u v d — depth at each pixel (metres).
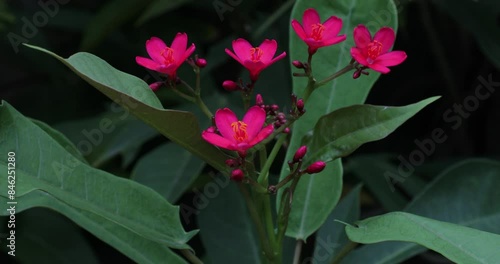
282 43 1.03
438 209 0.83
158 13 0.98
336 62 0.80
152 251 0.78
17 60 1.17
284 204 0.74
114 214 0.74
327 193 0.78
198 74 0.73
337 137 0.73
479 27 0.99
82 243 0.94
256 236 0.89
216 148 0.72
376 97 1.21
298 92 0.79
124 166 0.98
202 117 0.99
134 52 1.15
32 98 1.17
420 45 1.18
